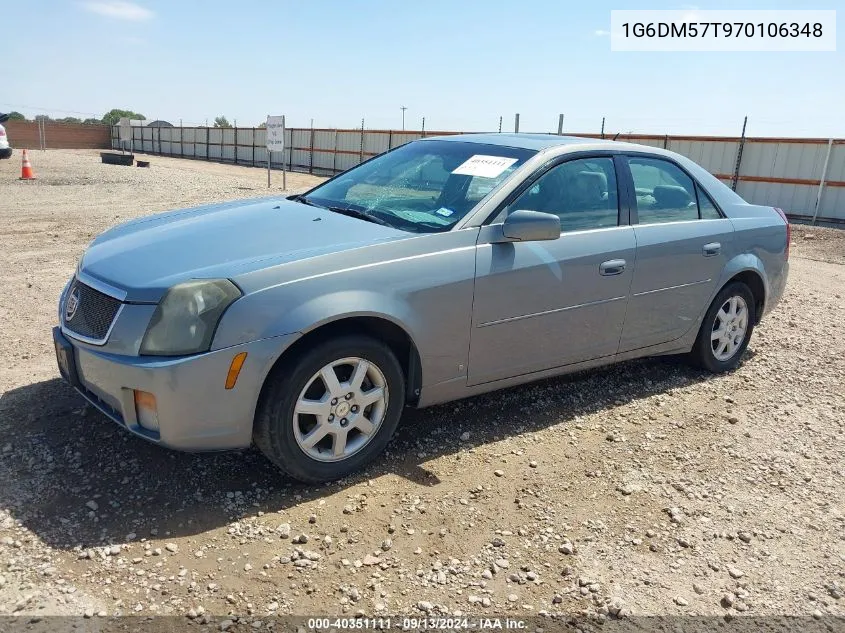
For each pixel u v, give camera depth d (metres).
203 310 2.97
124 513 3.06
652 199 4.65
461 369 3.77
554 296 4.01
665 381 5.08
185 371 2.92
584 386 4.88
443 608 2.63
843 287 8.99
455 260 3.60
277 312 3.07
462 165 4.24
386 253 3.43
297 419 3.21
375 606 2.61
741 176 18.91
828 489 3.68
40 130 55.91
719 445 4.10
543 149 4.20
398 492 3.39
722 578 2.92
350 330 3.35
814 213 17.77
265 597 2.62
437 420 4.19
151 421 3.03
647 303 4.53
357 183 4.51
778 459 3.97
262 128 40.81
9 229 10.33
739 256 5.07
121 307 3.06
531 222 3.63
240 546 2.90
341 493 3.35
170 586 2.63
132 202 14.69
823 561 3.07
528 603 2.69
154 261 3.31
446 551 2.96
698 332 5.06
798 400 4.85
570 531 3.17
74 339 3.27
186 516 3.08
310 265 3.21
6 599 2.50
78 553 2.78
